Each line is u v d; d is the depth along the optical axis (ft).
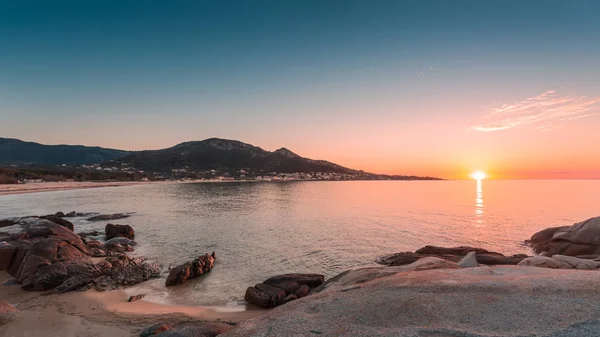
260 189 529.04
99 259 78.89
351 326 24.43
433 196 387.75
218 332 34.19
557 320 22.75
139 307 54.75
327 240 120.16
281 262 89.45
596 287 27.96
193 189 510.58
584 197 365.61
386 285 34.04
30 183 464.24
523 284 29.96
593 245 82.07
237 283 71.15
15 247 73.26
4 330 43.09
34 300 55.52
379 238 124.47
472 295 28.53
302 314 27.91
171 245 109.40
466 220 174.19
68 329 43.62
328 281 56.54
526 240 121.90
